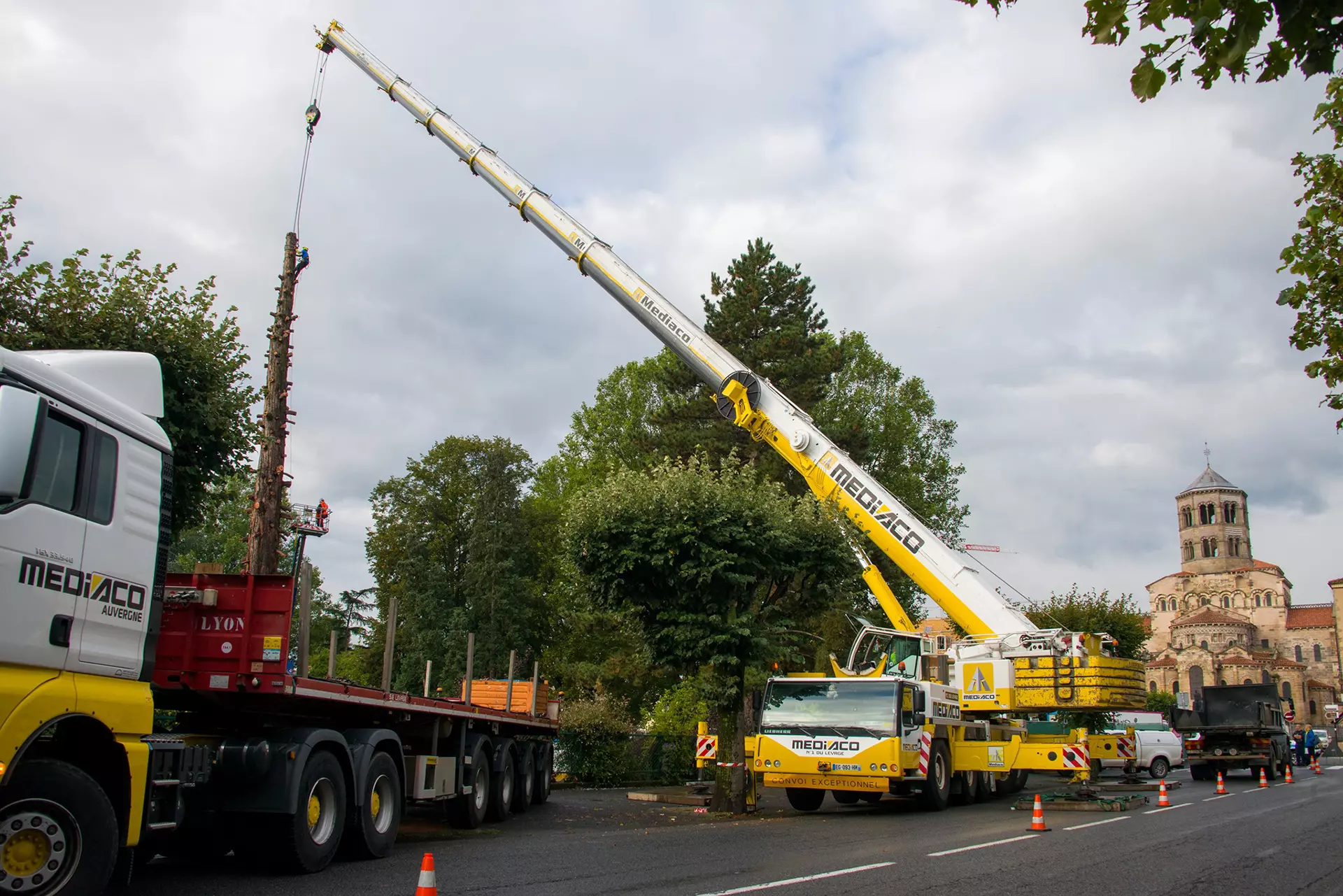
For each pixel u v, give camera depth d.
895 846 12.53
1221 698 33.09
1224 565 129.75
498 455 50.81
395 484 52.12
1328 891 9.30
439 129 32.69
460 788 14.96
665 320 27.50
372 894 8.62
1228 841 13.25
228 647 9.98
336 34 35.88
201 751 8.91
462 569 51.19
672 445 37.97
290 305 17.75
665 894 8.59
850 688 18.84
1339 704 113.12
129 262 15.52
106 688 7.65
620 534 19.75
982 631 21.94
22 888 6.64
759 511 19.95
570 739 29.02
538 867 10.37
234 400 15.64
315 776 10.18
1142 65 5.08
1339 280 10.23
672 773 31.80
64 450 7.45
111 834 7.18
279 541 16.81
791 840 13.24
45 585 7.13
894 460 50.88
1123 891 9.09
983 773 22.52
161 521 8.46
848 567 21.47
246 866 10.45
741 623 19.58
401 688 49.16
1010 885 9.31
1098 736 24.80
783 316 40.62
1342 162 10.05
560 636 52.59
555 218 29.83
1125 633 41.44
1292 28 4.86
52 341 14.14
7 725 6.70
